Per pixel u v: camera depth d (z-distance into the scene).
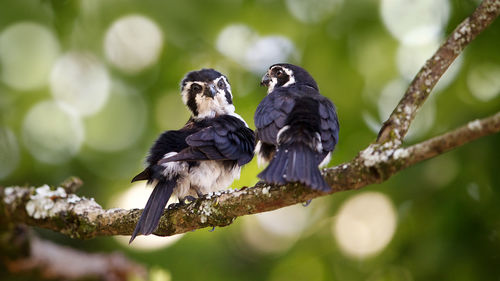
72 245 13.37
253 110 13.33
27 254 10.06
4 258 10.05
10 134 13.99
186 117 14.04
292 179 6.98
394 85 13.66
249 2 13.64
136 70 14.26
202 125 9.95
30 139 14.07
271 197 7.53
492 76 12.45
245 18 13.91
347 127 13.05
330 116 8.39
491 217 11.00
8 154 13.88
